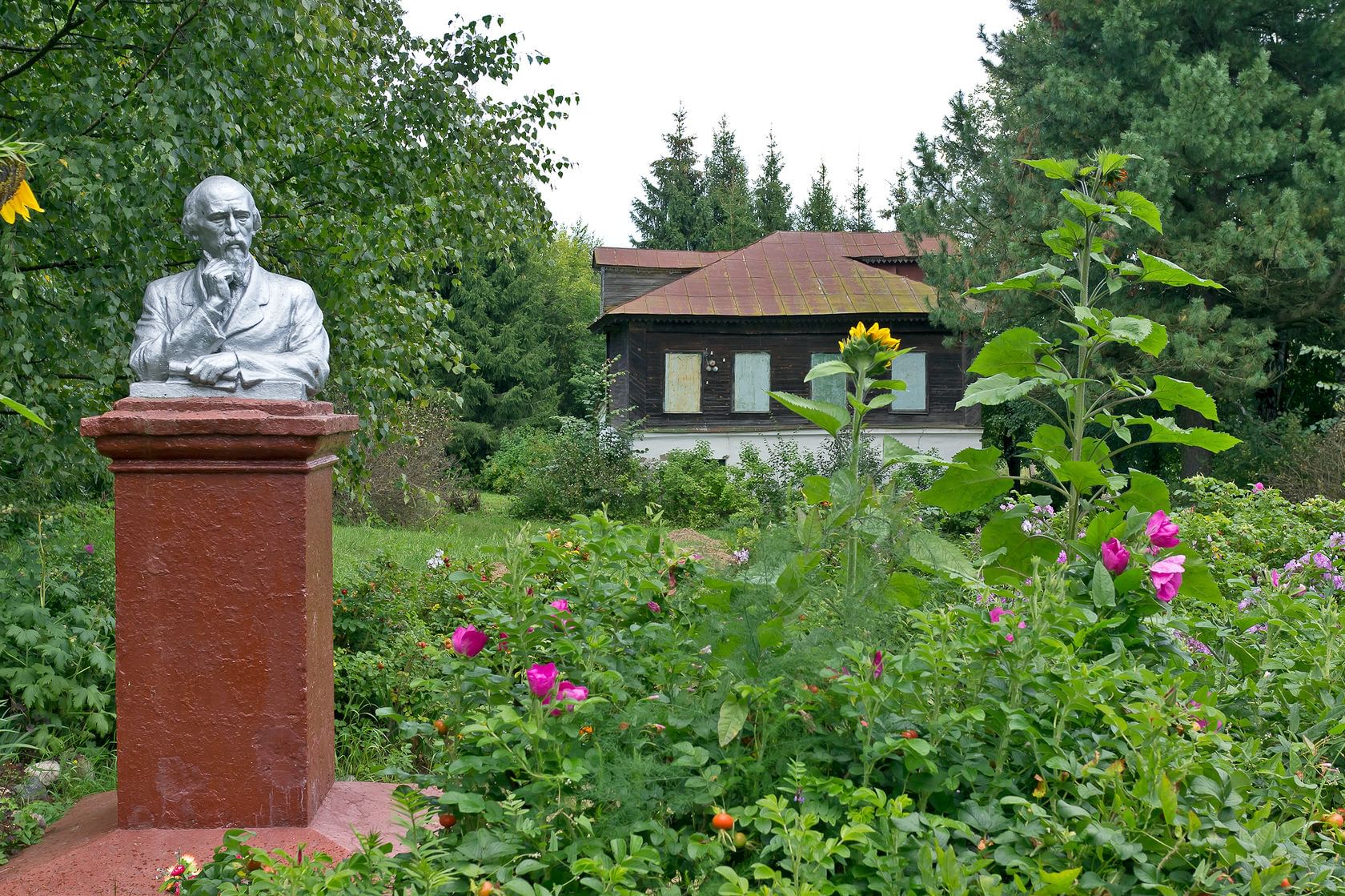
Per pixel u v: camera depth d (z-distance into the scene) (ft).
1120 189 12.83
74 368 19.65
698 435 68.90
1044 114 57.06
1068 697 7.30
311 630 12.09
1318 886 6.40
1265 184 52.49
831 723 8.04
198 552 11.77
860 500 9.05
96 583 20.10
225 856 8.10
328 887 6.86
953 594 10.63
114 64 20.84
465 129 27.71
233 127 20.25
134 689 11.76
